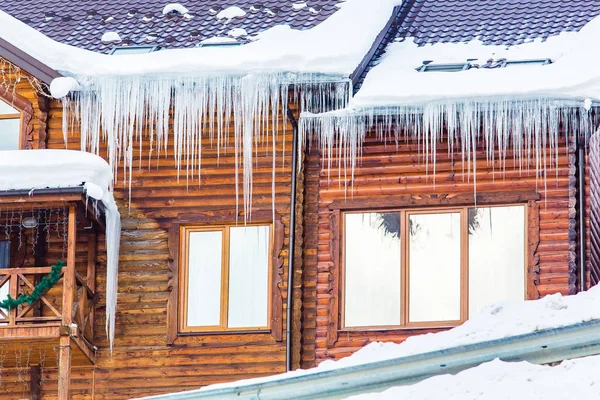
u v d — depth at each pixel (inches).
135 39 1280.8
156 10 1315.2
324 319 1197.1
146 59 1238.3
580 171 1182.3
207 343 1210.6
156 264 1228.5
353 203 1208.8
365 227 1206.9
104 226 1216.8
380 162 1209.4
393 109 1185.4
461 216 1194.0
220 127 1232.2
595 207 1272.1
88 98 1241.4
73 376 1215.6
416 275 1193.4
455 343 943.0
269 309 1211.9
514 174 1188.5
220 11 1299.2
